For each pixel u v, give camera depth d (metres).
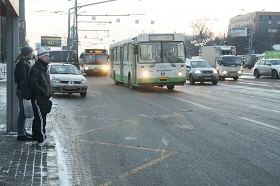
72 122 11.56
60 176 6.22
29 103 8.23
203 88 25.16
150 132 9.91
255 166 6.79
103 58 44.34
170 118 12.16
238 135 9.45
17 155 7.26
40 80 7.86
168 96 19.41
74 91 18.80
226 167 6.75
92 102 16.84
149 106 15.24
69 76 19.19
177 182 5.97
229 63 35.50
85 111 13.95
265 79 37.75
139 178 6.18
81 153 7.79
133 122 11.47
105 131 10.11
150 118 12.19
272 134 9.53
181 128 10.44
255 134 9.55
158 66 22.11
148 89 24.09
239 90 23.52
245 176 6.23
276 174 6.33
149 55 22.16
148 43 22.11
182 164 6.96
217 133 9.70
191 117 12.32
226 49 46.81
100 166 6.86
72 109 14.51
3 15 9.10
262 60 40.47
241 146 8.29
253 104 15.91
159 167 6.79
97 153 7.79
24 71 8.28
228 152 7.79
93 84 29.36
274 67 38.47
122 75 26.64
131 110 14.10
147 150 8.02
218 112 13.46
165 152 7.84
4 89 23.25
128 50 24.48
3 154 7.33
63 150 8.01
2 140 8.55
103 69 44.12
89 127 10.73
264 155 7.54
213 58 47.09
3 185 5.55
